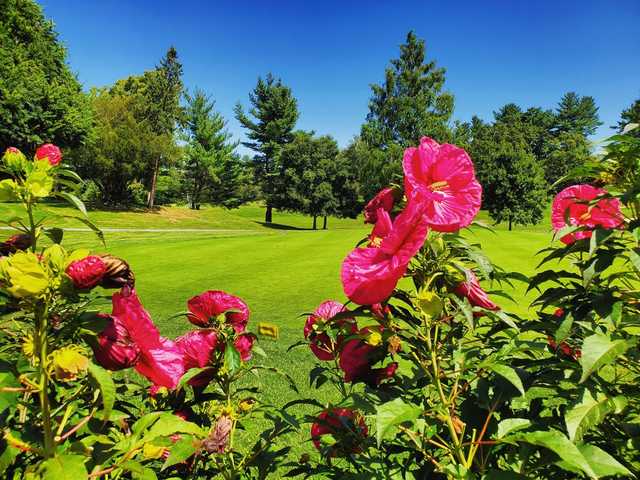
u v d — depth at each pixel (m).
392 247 0.92
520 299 7.47
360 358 1.38
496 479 0.95
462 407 1.25
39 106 22.83
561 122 69.56
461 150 1.04
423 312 1.02
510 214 41.38
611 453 1.23
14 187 0.92
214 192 46.31
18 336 1.22
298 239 20.88
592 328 1.14
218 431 1.22
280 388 4.45
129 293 0.95
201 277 11.39
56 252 0.85
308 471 1.52
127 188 38.66
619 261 6.37
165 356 1.03
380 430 0.90
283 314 7.72
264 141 45.44
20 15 24.52
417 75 40.97
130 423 1.41
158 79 41.50
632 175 1.26
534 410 1.28
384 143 41.09
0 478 1.05
